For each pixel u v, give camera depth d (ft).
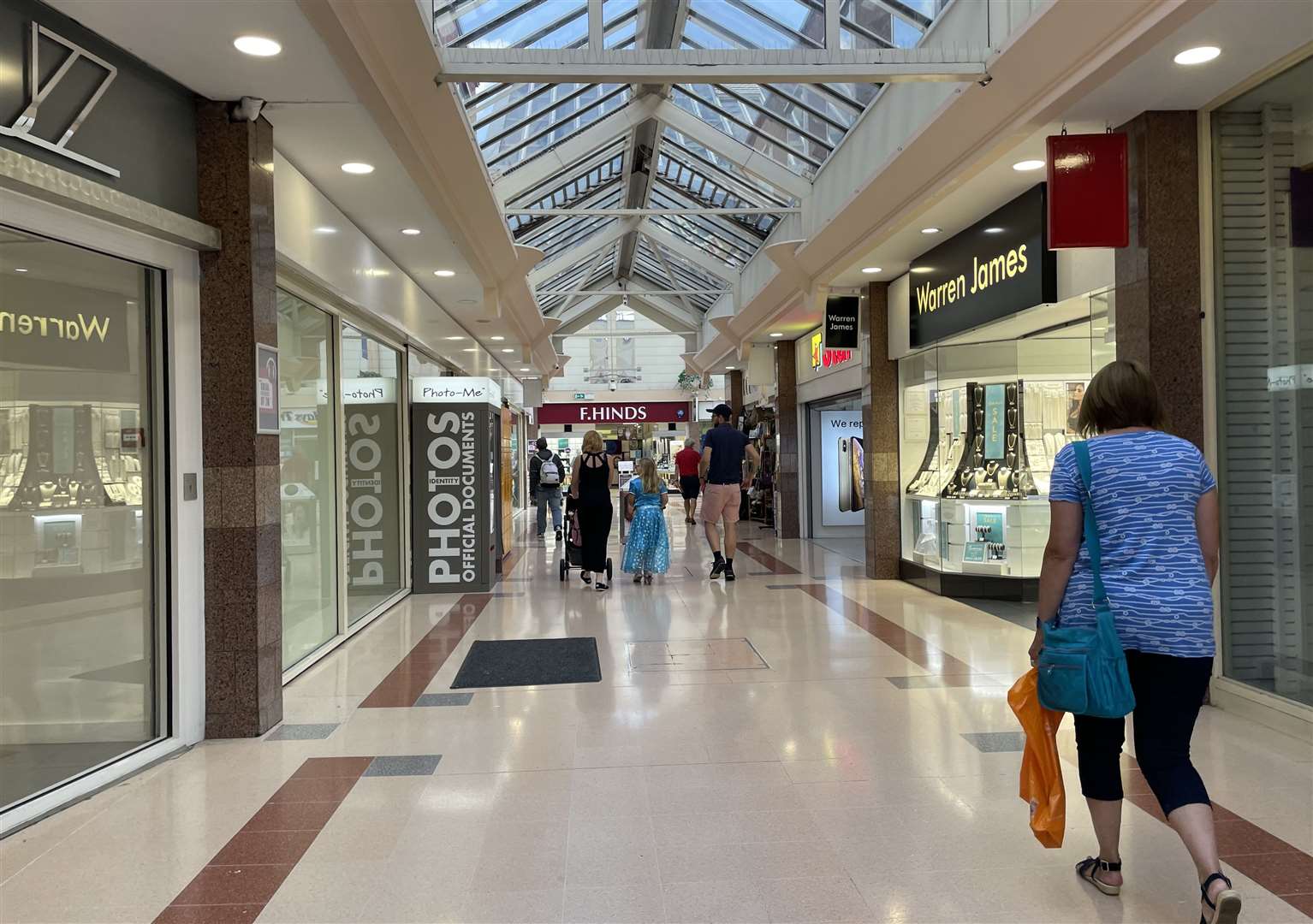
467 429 30.17
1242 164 14.74
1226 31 12.65
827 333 32.73
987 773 12.39
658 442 120.88
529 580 32.86
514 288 35.58
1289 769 12.29
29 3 10.89
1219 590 15.38
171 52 12.56
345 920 8.68
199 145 14.23
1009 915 8.59
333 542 21.98
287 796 11.89
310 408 20.51
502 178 29.40
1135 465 8.40
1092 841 10.22
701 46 21.94
